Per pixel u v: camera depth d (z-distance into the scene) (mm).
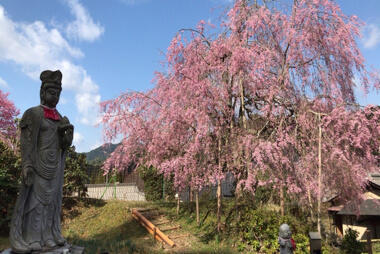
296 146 8930
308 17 8578
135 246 8617
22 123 4828
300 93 9180
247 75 8852
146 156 10773
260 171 8531
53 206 4988
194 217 11852
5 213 9898
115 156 10398
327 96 8922
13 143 14859
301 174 8945
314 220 9547
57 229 5051
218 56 9828
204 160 9305
